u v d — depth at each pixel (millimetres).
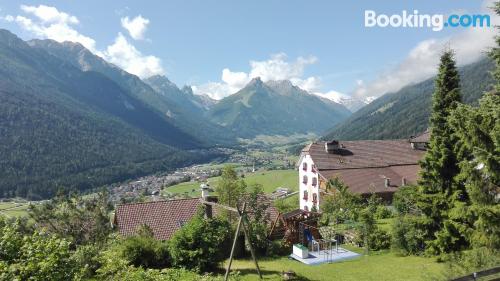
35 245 13258
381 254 31875
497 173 18797
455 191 25609
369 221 35719
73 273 13375
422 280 21672
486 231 19438
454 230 25359
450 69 26609
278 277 25047
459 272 17641
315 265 29953
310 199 64312
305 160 66500
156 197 151125
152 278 19031
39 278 12242
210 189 44250
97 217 31656
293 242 36094
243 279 24750
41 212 30766
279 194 111875
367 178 59625
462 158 25031
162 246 28375
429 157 26984
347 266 28953
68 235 30516
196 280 23062
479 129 19188
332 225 40562
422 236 28375
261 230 34719
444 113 26531
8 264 12711
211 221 30125
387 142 72062
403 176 61594
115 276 18469
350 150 67812
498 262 17438
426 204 27297
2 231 14227
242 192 41875
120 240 29969
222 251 31922
